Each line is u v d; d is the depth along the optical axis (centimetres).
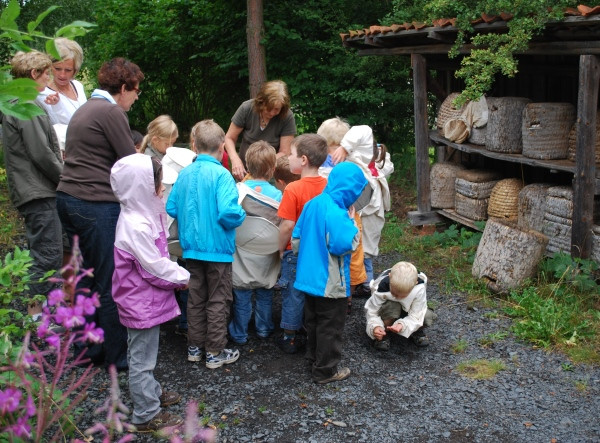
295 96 1096
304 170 406
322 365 374
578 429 329
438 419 340
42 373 206
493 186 657
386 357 413
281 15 1106
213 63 1317
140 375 316
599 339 425
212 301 394
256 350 424
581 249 507
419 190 709
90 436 313
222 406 353
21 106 173
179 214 389
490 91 747
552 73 646
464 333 446
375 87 1066
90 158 355
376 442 319
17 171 415
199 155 390
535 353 413
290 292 410
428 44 663
